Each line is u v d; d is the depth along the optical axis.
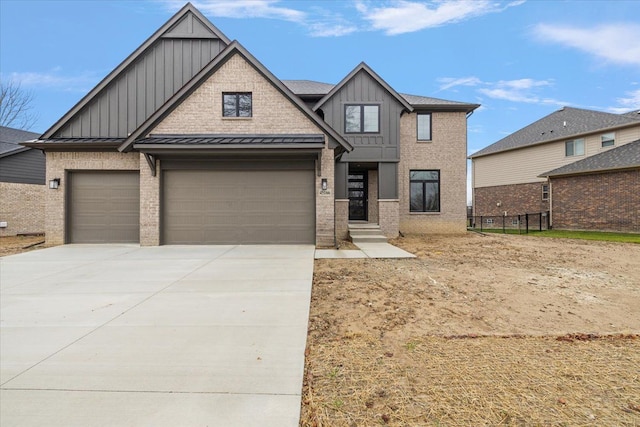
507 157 23.55
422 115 15.09
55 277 6.43
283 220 10.78
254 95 10.66
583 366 3.08
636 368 3.05
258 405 2.50
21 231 15.55
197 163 10.64
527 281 6.18
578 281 6.20
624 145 17.64
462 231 14.97
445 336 3.77
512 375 2.92
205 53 12.05
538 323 4.17
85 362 3.15
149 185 10.49
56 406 2.48
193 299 5.07
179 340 3.64
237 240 10.73
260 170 10.75
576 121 21.17
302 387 2.74
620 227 15.94
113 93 11.73
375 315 4.44
